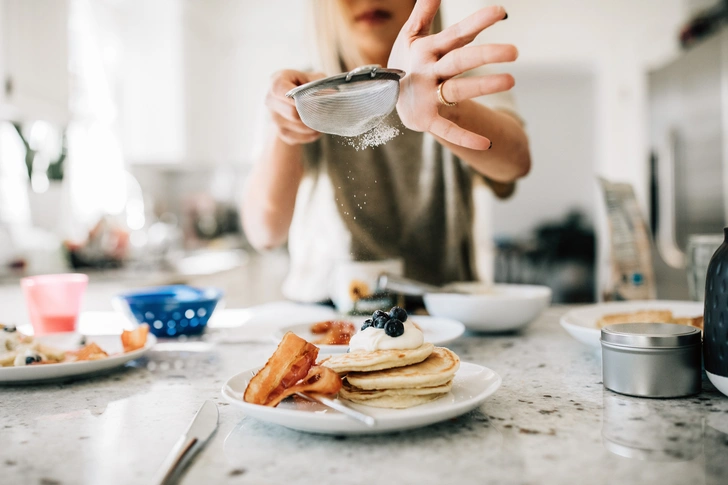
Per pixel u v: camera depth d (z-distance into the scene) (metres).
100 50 3.59
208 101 4.34
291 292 1.62
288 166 1.50
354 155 1.43
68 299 1.16
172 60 3.90
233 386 0.66
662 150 2.87
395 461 0.50
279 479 0.47
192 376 0.85
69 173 3.14
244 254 4.07
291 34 4.34
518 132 1.36
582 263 3.04
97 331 1.27
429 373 0.61
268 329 1.17
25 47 2.10
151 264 3.03
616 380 0.69
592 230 3.09
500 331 1.13
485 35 3.29
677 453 0.50
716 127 2.51
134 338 0.95
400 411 0.59
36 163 2.84
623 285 1.35
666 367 0.66
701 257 1.08
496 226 3.15
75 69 3.22
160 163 4.12
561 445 0.52
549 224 3.15
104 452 0.54
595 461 0.49
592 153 3.21
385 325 0.69
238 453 0.53
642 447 0.51
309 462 0.50
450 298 1.10
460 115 1.10
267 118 1.54
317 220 1.54
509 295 1.25
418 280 1.55
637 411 0.62
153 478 0.47
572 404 0.65
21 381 0.79
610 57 3.17
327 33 1.48
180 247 4.16
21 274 2.46
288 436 0.57
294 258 1.62
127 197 3.88
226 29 4.33
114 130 3.80
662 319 0.92
